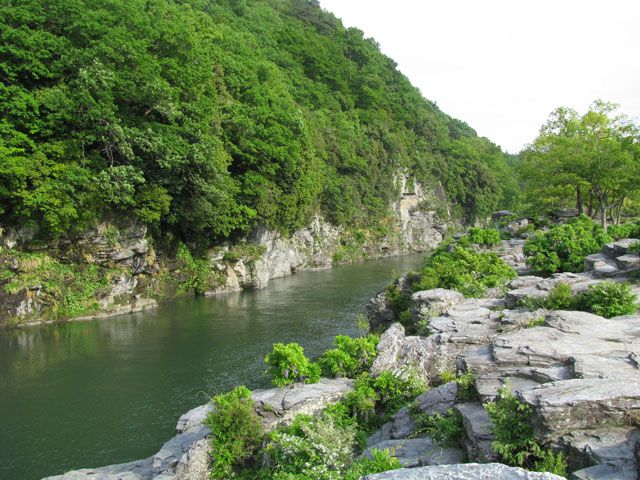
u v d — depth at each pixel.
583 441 7.64
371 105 112.50
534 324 15.72
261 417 13.73
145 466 13.23
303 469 10.21
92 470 13.30
